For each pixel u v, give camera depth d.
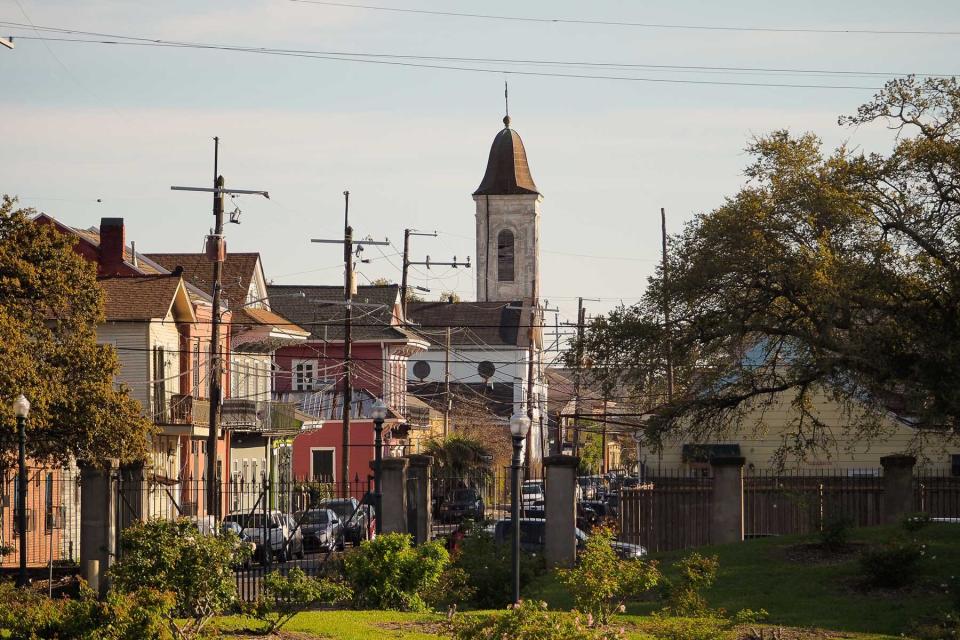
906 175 94.88
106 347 100.75
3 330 92.44
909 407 91.19
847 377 96.06
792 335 97.00
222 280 175.88
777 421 140.50
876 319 93.31
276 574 60.00
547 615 44.59
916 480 106.88
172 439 144.75
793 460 140.25
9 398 90.62
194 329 154.00
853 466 139.25
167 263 179.38
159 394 138.62
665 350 98.19
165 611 52.34
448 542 103.12
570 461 91.00
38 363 96.06
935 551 78.12
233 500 160.00
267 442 181.50
